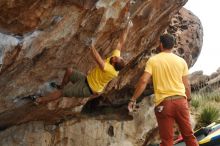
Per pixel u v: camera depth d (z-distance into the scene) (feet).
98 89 16.08
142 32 19.81
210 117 33.99
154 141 28.43
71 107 21.25
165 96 15.30
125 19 16.20
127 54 20.57
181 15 30.37
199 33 30.68
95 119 25.26
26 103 17.42
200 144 21.70
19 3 12.10
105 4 14.47
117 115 26.81
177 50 28.30
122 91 26.48
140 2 17.02
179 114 15.33
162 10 19.51
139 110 27.89
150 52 23.35
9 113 18.53
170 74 15.47
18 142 21.47
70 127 23.90
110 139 25.90
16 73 14.94
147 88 27.37
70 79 16.16
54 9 13.03
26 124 21.94
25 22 12.75
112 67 15.78
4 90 15.72
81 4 13.56
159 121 15.55
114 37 16.90
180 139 22.70
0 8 11.94
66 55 15.87
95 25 15.17
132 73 23.82
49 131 23.03
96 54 15.66
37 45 13.94
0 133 21.03
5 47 12.68
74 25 14.35
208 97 43.83
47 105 19.40
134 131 27.43
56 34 14.11
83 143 24.45
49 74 16.44
